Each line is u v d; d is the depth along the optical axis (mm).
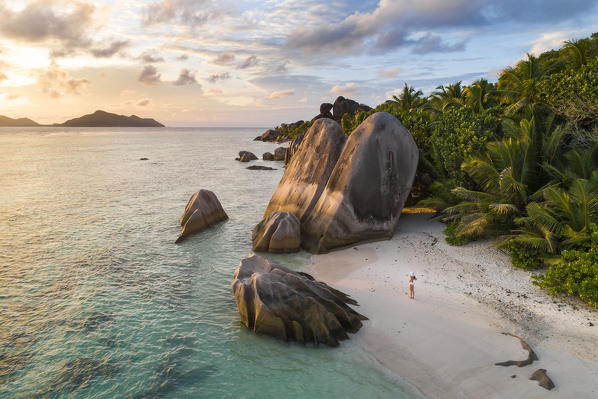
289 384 11703
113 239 26141
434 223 27031
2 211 34188
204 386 11680
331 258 21641
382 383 11586
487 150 23391
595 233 15508
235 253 23469
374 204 23375
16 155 98438
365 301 16250
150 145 152500
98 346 13773
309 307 13734
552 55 35500
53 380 11969
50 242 25422
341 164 23969
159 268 21078
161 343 13953
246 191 45250
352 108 116938
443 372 11773
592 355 11875
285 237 22797
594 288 14180
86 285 18859
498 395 10617
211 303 17062
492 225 21234
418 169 30859
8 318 15633
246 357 13070
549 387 10594
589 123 23844
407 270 19234
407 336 13664
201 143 171375
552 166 21125
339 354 13031
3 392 11422
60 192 43875
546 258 17672
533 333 13305
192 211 28281
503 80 33344
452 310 15164
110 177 56781
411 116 33062
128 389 11586
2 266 21156
